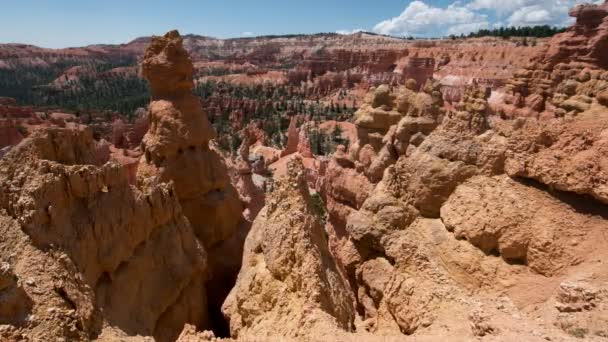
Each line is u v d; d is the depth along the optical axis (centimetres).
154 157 2750
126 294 1808
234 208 3088
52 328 1319
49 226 1552
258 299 1823
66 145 1922
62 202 1644
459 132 2220
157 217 2147
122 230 1856
